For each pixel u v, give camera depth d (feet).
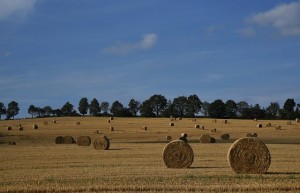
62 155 121.90
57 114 624.18
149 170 84.53
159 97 578.66
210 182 66.13
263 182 66.13
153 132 257.55
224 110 542.98
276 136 234.17
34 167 92.94
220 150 138.41
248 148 81.46
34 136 242.99
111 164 97.81
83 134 250.57
